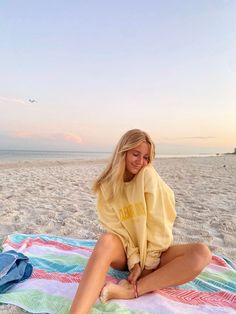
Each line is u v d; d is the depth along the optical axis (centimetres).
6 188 813
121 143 262
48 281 265
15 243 364
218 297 256
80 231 442
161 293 251
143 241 248
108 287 225
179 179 1162
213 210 604
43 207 588
